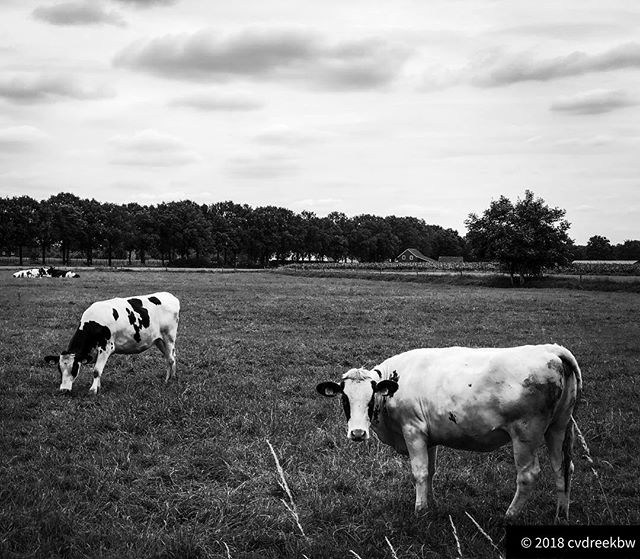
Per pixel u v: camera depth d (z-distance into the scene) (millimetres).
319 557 6559
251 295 43719
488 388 7309
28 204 124625
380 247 184750
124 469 9328
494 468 9469
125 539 7020
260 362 18094
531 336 24125
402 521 7348
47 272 66875
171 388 14297
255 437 10797
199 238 134875
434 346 21328
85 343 13922
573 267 79938
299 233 156250
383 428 8398
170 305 15648
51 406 12750
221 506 7934
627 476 8969
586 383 15180
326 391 8234
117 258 160000
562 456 7422
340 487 8781
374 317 30125
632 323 28438
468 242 66688
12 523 7078
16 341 20609
